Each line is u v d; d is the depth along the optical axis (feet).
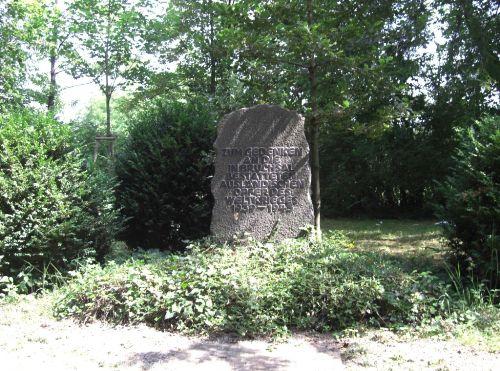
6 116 26.66
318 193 30.53
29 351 16.03
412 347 16.85
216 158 27.32
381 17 39.47
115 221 28.45
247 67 31.17
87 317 19.19
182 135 30.63
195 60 60.59
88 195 26.02
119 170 31.07
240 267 21.47
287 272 21.29
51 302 20.93
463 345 16.89
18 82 61.72
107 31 64.69
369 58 29.45
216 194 27.20
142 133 31.60
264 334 18.16
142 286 19.72
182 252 29.40
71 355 15.80
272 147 27.45
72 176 25.32
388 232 46.83
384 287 20.10
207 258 22.71
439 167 60.23
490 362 15.37
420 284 20.75
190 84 60.90
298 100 32.99
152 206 29.76
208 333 18.08
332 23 30.04
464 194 21.86
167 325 18.71
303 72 30.83
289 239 26.13
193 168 29.89
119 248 30.12
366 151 62.28
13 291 21.65
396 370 14.85
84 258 24.84
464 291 21.44
